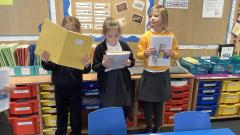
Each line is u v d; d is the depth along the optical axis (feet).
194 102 8.93
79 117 7.38
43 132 8.05
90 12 8.49
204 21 9.55
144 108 7.98
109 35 6.64
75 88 6.88
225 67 9.24
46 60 6.06
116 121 5.30
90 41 5.85
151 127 8.05
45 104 7.89
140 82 7.54
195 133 4.89
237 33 9.90
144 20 9.00
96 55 6.79
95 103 8.13
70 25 6.41
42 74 7.88
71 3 8.29
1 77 4.60
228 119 9.72
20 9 8.07
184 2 9.13
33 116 7.84
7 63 7.65
